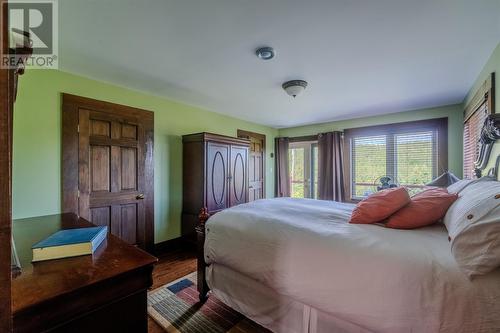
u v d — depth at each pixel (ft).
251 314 5.30
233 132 14.61
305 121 15.78
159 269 8.97
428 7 4.66
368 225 4.88
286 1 4.52
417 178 12.52
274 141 18.17
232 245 5.51
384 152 13.60
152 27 5.38
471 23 5.18
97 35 5.70
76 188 8.10
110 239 3.63
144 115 10.00
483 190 4.00
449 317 2.94
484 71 7.32
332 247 4.12
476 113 8.55
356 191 14.60
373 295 3.46
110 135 8.98
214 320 5.92
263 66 7.43
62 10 4.74
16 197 7.00
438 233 4.35
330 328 4.02
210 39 5.89
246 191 13.15
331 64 7.27
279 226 5.11
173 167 11.31
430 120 12.10
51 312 2.07
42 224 5.07
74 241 3.02
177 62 7.19
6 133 1.30
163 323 5.80
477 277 2.95
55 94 7.73
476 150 8.59
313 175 16.81
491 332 2.74
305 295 4.15
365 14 4.88
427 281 3.14
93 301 2.34
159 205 10.73
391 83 8.85
